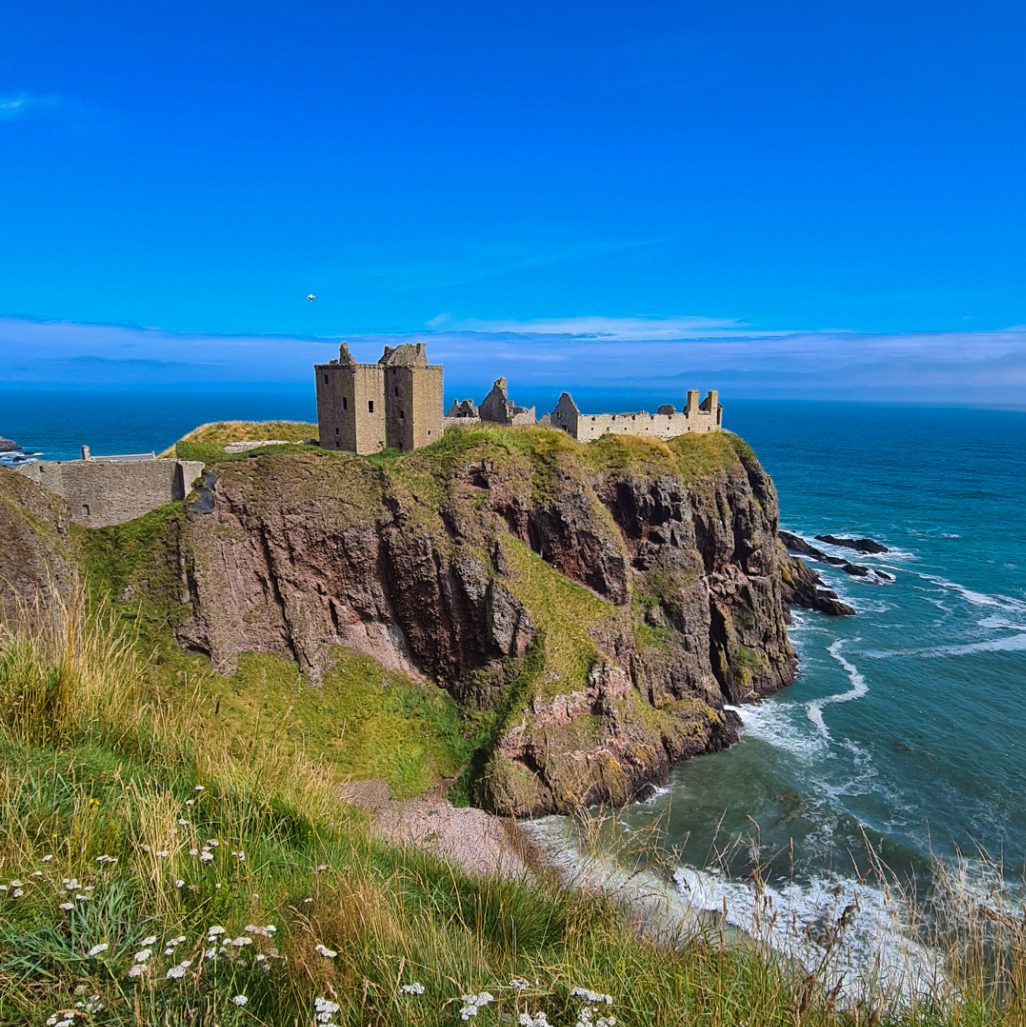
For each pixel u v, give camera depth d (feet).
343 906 29.63
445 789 157.69
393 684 180.04
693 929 33.40
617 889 39.55
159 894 27.09
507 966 29.91
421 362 207.10
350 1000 24.50
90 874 27.84
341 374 203.51
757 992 26.73
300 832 40.19
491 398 251.39
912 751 174.40
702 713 181.78
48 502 152.25
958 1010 25.49
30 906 25.57
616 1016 25.30
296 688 168.96
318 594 181.68
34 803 32.17
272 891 31.94
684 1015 24.93
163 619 155.74
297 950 26.35
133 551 163.43
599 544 204.03
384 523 184.85
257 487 176.96
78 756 37.99
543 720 164.86
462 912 36.14
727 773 166.40
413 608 185.26
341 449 209.15
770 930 31.53
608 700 169.37
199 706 51.29
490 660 179.52
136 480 170.60
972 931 28.96
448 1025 24.61
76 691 41.70
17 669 41.39
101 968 23.98
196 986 22.97
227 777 40.65
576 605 190.19
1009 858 130.31
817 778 162.71
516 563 188.03
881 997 26.76
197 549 165.68
